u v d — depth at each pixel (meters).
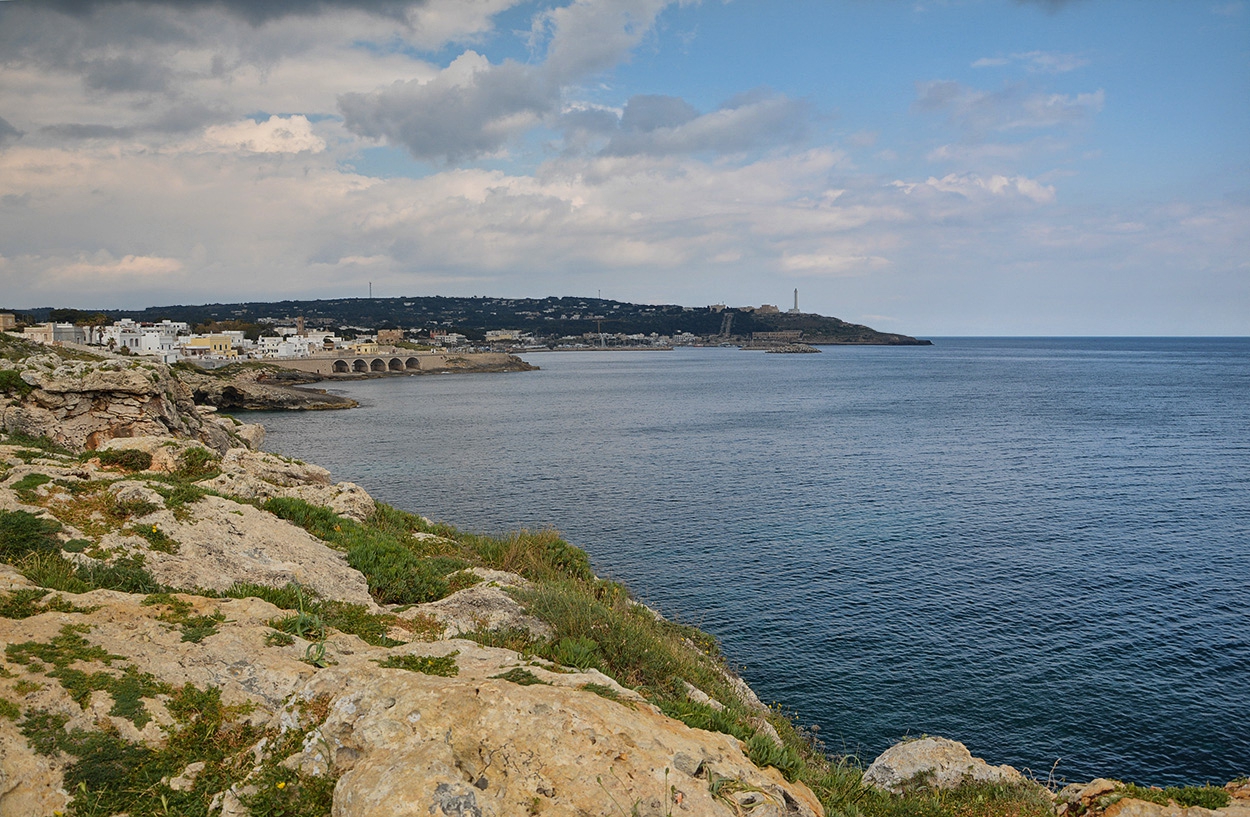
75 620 8.58
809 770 12.30
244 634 9.16
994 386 157.62
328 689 7.75
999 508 49.25
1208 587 34.47
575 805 6.44
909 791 13.28
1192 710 24.47
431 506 50.72
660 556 39.41
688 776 7.00
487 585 15.37
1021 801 12.58
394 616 12.61
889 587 34.72
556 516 47.91
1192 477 58.66
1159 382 164.38
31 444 24.97
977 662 27.53
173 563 12.40
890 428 90.06
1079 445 75.00
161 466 19.27
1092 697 25.25
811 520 46.53
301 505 18.22
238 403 117.19
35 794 6.25
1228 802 10.93
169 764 6.96
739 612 31.89
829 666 27.22
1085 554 39.34
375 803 5.96
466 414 110.75
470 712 7.22
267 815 6.54
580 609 14.41
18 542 11.59
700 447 76.50
